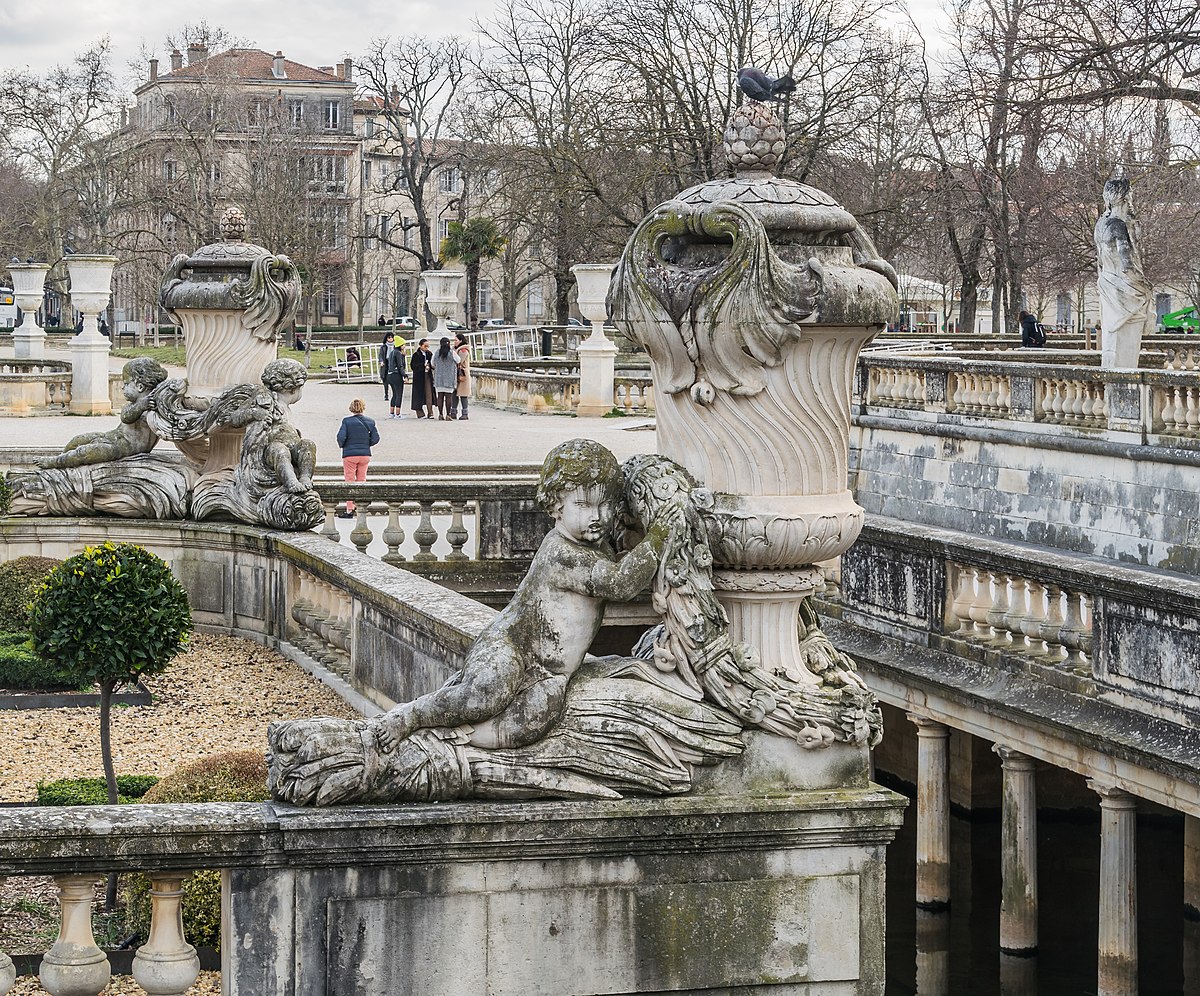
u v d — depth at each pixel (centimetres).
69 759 1220
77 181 8881
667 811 700
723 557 721
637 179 5550
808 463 720
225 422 1645
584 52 5600
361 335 8606
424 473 2592
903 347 4703
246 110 8700
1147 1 3288
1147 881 1814
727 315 701
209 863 666
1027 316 5069
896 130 5553
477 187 7950
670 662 716
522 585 711
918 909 1755
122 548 1134
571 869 701
